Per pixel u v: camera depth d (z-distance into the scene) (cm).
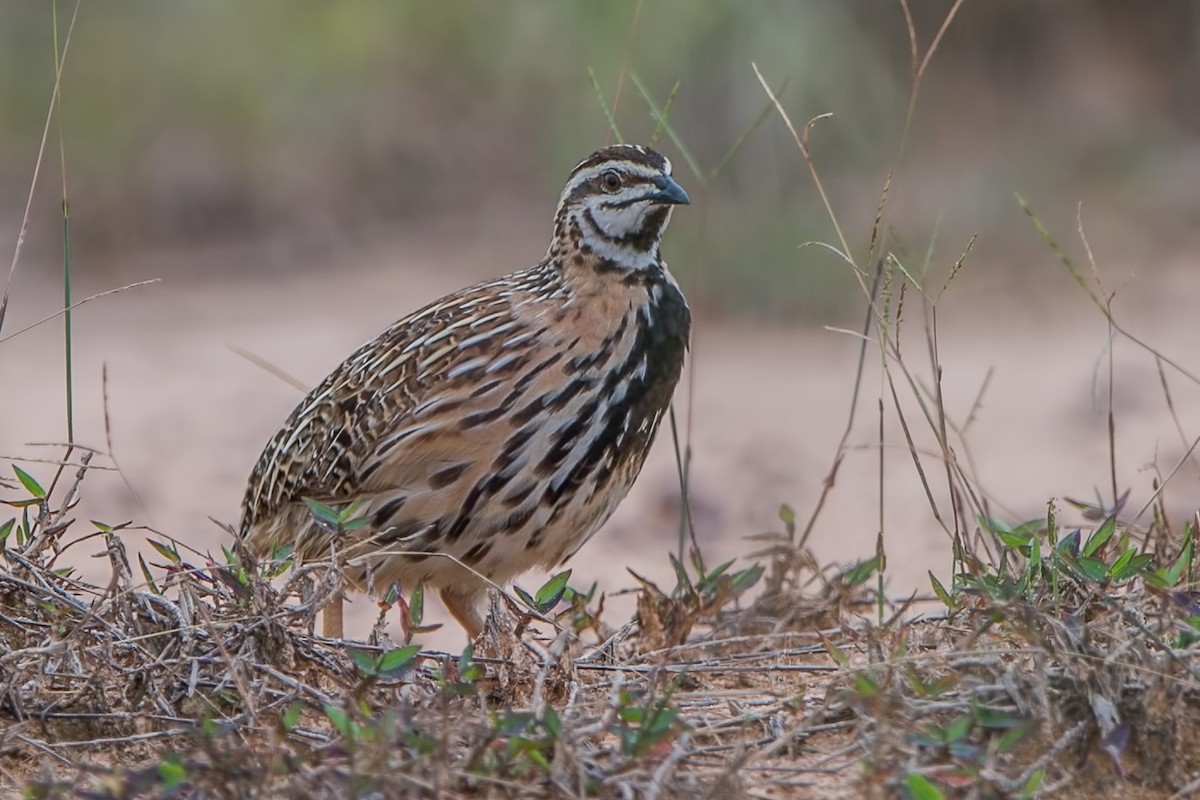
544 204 2273
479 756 645
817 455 1472
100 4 2402
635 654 869
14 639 777
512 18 2284
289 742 691
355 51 2355
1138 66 2278
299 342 1884
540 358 896
